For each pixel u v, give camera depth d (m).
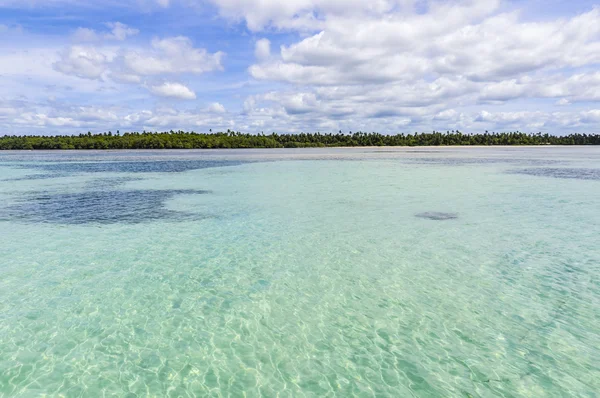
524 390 5.33
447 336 6.70
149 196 21.39
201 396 5.30
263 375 5.76
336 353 6.29
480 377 5.61
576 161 47.44
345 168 39.12
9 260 10.65
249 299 8.26
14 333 6.88
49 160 54.88
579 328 6.89
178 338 6.77
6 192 23.06
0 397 5.24
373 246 11.80
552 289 8.52
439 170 35.94
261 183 26.81
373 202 19.06
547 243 11.84
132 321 7.34
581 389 5.34
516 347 6.34
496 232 13.19
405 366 5.91
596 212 16.25
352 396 5.28
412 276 9.39
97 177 31.25
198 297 8.37
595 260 10.30
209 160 53.72
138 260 10.69
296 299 8.23
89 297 8.34
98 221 15.30
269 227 14.24
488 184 25.31
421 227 14.00
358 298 8.23
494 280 9.05
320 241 12.40
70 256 11.01
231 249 11.65
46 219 15.64
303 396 5.29
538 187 23.70
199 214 16.56
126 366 5.97
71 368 5.91
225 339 6.73
